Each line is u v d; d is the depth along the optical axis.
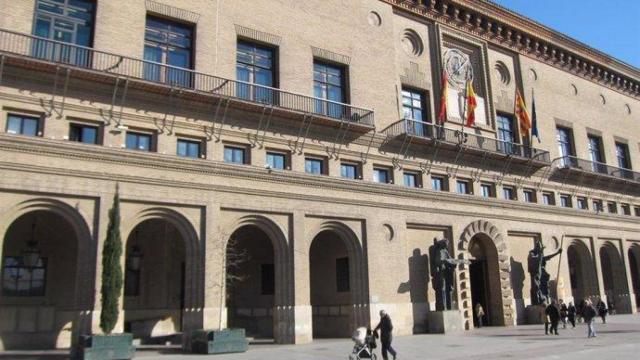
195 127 24.55
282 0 29.20
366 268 28.27
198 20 25.95
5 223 19.55
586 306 25.28
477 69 38.44
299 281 25.81
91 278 20.70
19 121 20.75
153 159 22.73
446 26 36.81
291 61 28.70
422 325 29.80
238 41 27.48
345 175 29.23
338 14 31.41
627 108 50.06
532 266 35.81
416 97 34.50
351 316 28.22
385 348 16.77
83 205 21.11
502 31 40.06
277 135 26.91
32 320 23.36
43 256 24.14
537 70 42.38
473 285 35.62
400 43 34.38
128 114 22.89
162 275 27.73
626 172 46.38
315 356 19.33
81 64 22.45
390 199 30.09
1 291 22.88
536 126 39.28
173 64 25.16
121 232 21.67
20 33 20.06
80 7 23.19
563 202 41.28
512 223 36.06
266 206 25.55
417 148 32.31
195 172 23.80
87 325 20.25
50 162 20.55
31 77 20.92
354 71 31.14
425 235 31.66
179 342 25.77
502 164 36.66
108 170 21.70
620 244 43.84
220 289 23.42
